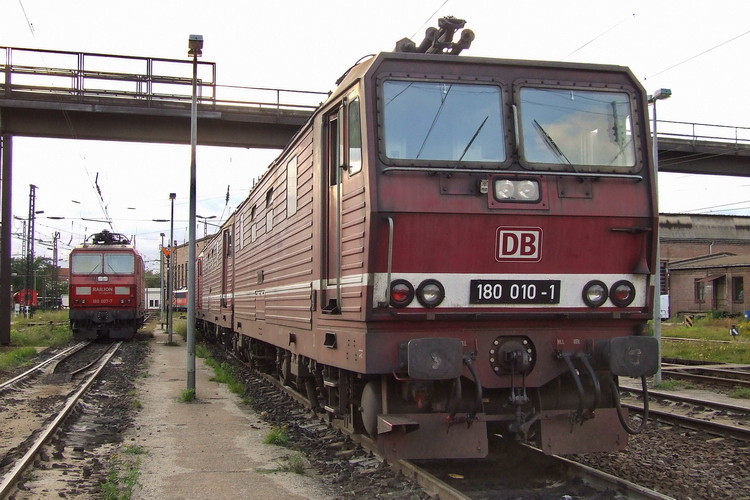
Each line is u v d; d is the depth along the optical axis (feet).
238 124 72.54
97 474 22.25
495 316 20.02
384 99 20.02
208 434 29.07
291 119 70.85
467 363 19.52
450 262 19.80
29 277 172.14
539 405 20.88
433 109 20.34
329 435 27.20
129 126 70.49
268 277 37.40
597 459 23.82
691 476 21.74
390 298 19.40
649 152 21.44
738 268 140.97
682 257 186.39
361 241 19.94
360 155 20.31
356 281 20.36
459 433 19.98
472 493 19.30
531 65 21.22
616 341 19.71
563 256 20.48
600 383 21.53
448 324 19.98
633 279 21.07
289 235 31.27
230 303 57.93
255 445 26.76
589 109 21.39
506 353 20.12
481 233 19.86
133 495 19.77
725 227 192.65
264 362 47.75
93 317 90.84
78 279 91.04
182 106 68.69
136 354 71.87
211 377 49.98
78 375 52.11
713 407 34.60
